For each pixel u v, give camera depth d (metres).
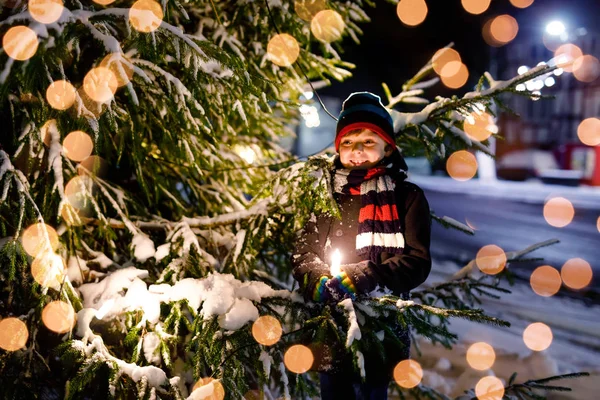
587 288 6.29
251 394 2.21
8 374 1.98
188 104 2.01
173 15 2.75
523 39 20.84
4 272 2.09
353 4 3.29
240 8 2.85
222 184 3.24
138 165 2.46
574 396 3.12
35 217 1.88
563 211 12.73
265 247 2.72
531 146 21.69
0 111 2.20
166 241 2.32
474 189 18.02
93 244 2.54
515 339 4.18
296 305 1.91
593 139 18.34
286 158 3.74
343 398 1.90
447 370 3.53
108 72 1.68
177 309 1.92
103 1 1.97
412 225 1.86
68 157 2.18
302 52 3.09
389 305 1.75
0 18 1.75
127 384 1.80
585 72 21.09
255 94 2.00
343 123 1.94
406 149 2.79
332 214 1.91
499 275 2.90
